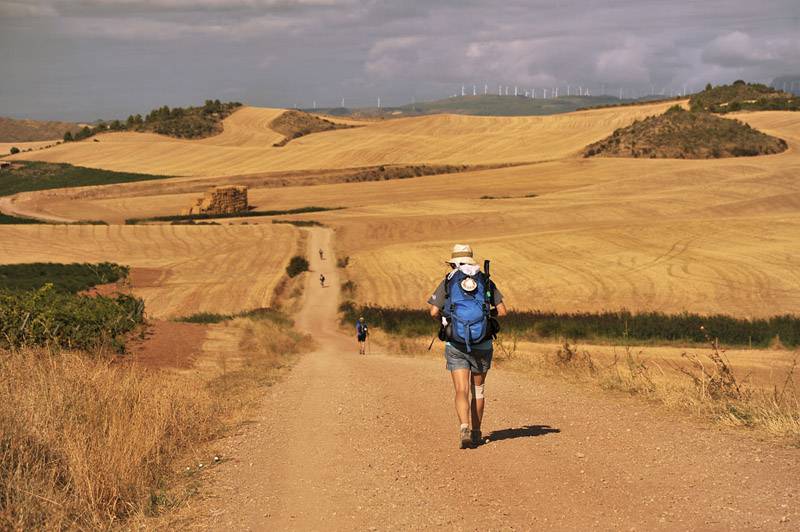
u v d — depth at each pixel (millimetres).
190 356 18109
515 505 5164
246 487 5930
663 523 4629
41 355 11477
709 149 156250
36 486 5195
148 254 73875
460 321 6918
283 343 27297
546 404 9586
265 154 184000
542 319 38406
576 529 4621
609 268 55000
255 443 7660
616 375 11984
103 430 6512
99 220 110625
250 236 83688
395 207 107250
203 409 9000
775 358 24141
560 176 134375
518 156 171375
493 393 10891
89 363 10492
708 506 4895
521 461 6367
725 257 56188
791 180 109500
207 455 7105
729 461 6008
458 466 6320
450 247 72562
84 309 17578
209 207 114812
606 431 7508
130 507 5375
